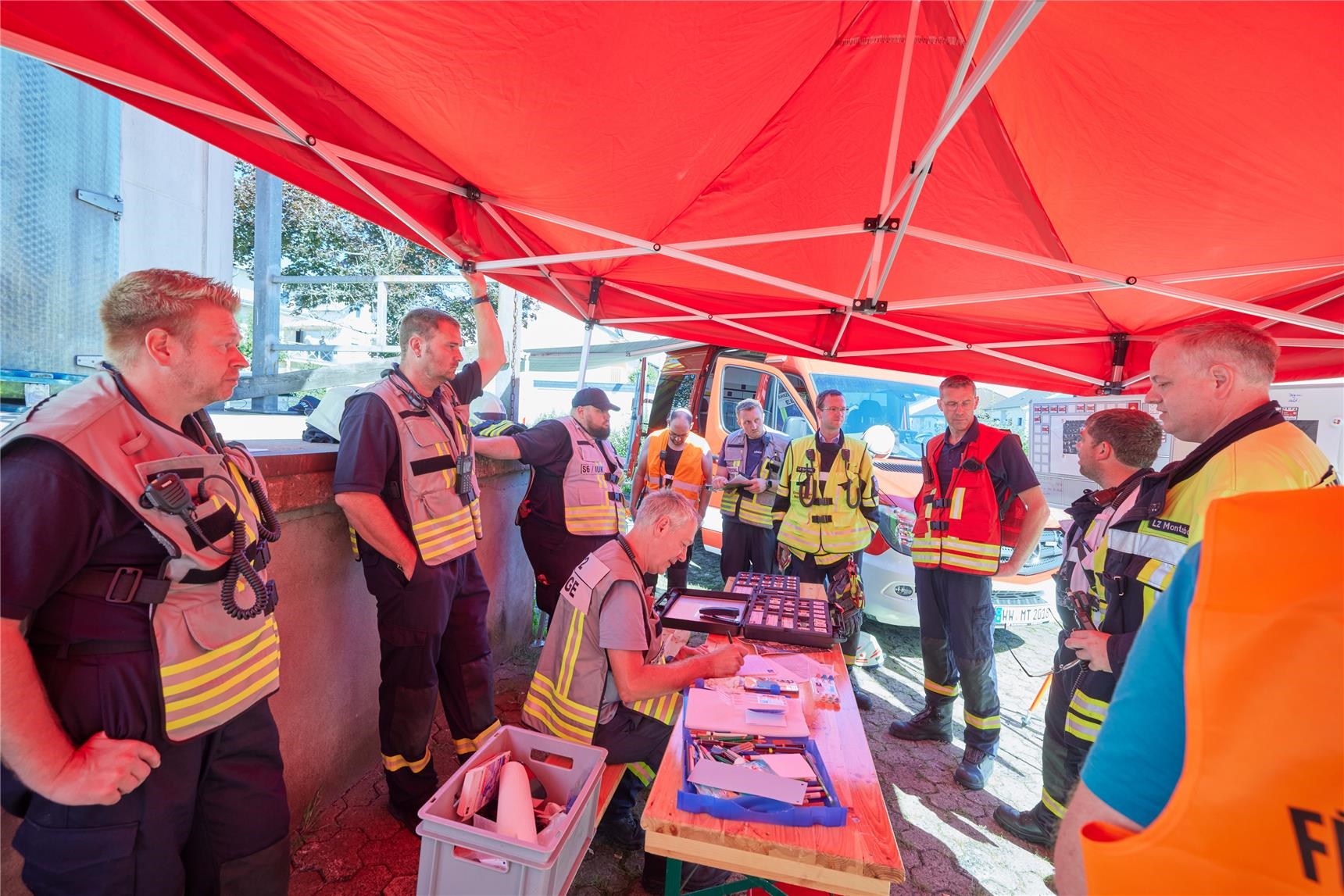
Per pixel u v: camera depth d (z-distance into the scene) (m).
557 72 1.76
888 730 3.75
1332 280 2.57
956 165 2.42
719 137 2.27
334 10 1.48
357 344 7.77
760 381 6.68
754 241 2.47
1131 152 2.01
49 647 1.17
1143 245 2.52
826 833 1.36
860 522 4.07
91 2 1.26
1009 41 1.34
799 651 2.39
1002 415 7.11
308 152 1.89
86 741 1.16
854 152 2.45
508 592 4.37
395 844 2.40
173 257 3.20
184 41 1.40
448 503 2.39
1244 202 2.07
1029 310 3.50
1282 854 0.43
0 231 2.45
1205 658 0.49
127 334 1.25
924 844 2.75
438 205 2.48
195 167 3.31
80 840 1.18
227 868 1.43
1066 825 0.62
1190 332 1.89
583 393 3.87
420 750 2.44
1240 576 0.49
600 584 2.02
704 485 5.61
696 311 3.87
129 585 1.20
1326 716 0.43
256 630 1.42
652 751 2.17
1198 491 1.84
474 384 3.00
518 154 2.19
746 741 1.67
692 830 1.37
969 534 3.28
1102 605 2.15
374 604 2.85
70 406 1.15
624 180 2.44
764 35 1.79
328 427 3.07
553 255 2.73
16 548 1.04
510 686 3.91
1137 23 1.51
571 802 1.59
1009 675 4.72
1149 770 0.54
